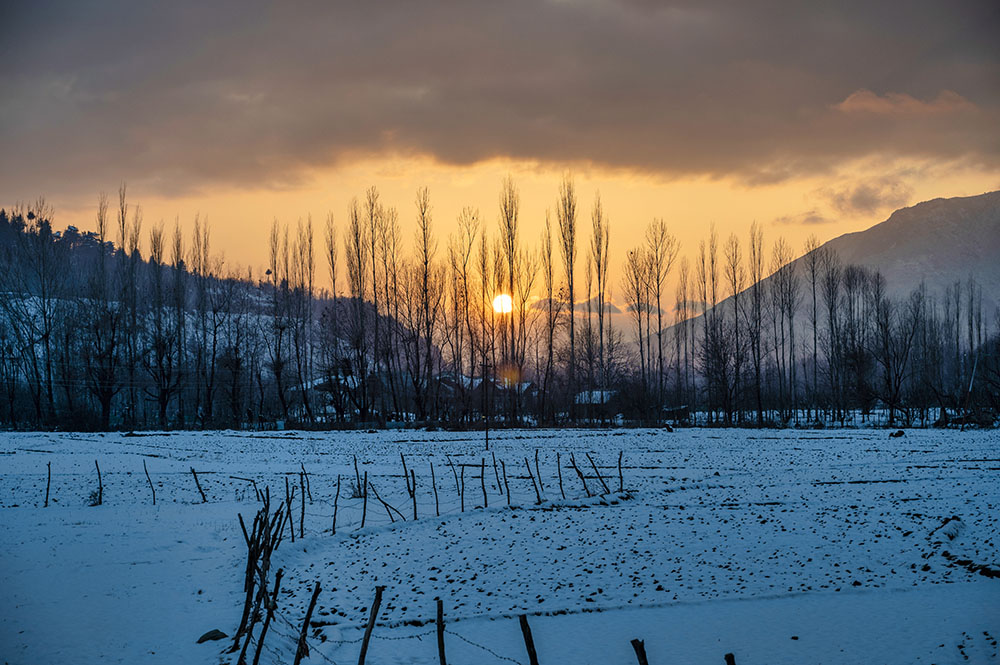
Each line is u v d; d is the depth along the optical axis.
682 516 33.84
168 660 18.52
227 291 104.00
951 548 25.39
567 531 31.89
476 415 97.81
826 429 82.81
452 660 18.98
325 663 18.86
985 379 92.94
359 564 28.50
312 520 35.94
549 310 92.50
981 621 19.20
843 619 20.22
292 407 107.25
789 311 107.38
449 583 25.53
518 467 50.69
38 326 96.75
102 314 87.81
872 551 26.38
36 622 21.08
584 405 98.75
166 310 98.06
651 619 21.19
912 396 97.00
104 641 19.81
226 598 23.70
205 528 33.09
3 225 119.88
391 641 20.41
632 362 116.00
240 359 96.94
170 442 68.88
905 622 19.66
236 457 57.88
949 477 41.84
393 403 102.88
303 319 100.62
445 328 97.94
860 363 94.06
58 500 39.25
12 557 27.53
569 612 22.08
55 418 86.44
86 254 145.38
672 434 74.94
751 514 33.62
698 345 118.88
